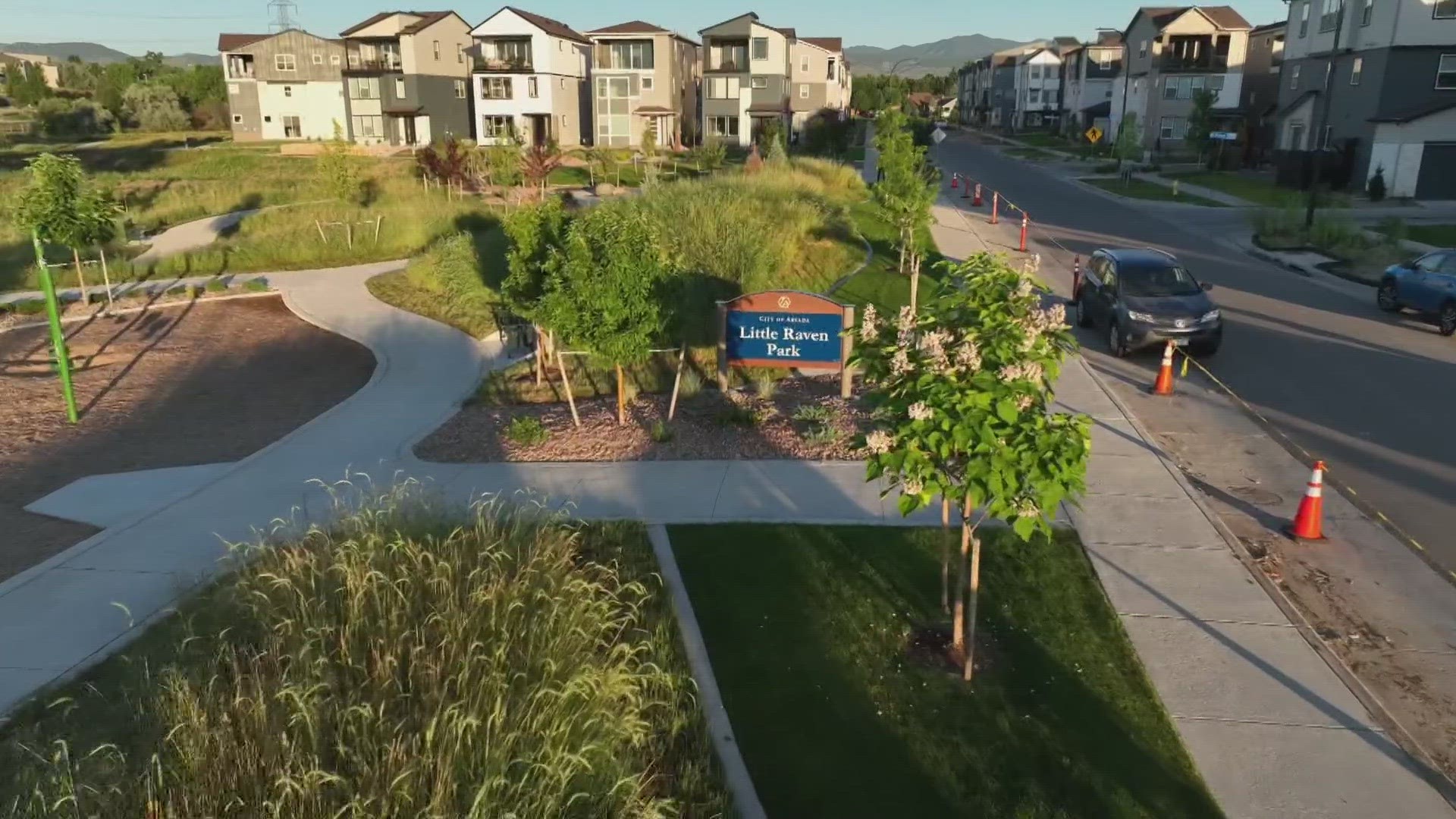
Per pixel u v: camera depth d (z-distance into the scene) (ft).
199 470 36.35
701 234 65.67
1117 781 18.63
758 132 218.59
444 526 26.84
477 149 188.85
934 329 20.42
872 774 18.84
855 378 46.14
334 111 241.96
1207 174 158.71
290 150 199.21
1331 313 61.16
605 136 216.74
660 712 20.45
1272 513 31.53
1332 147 134.82
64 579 26.96
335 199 115.24
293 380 50.65
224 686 19.58
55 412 44.60
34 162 64.90
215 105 309.63
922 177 80.38
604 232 36.29
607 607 22.52
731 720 20.49
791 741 19.81
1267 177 149.59
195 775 16.48
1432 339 54.60
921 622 24.34
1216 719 20.58
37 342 58.75
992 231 97.40
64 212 65.16
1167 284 52.11
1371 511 31.55
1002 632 23.89
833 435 37.55
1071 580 26.32
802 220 76.89
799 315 41.96
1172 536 29.07
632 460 35.99
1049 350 20.04
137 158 192.54
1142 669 22.27
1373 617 25.08
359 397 45.65
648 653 22.24
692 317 53.36
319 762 16.20
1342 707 21.04
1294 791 18.45
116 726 19.63
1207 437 38.88
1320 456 36.68
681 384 45.37
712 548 28.40
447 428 40.45
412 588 22.11
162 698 18.79
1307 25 144.36
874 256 74.23
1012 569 27.02
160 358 55.31
